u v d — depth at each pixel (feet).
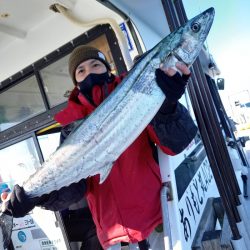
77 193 6.34
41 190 5.77
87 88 6.29
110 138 5.36
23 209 5.79
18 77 11.38
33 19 9.71
